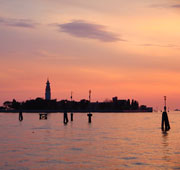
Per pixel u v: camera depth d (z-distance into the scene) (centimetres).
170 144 7988
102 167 5331
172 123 19175
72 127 13812
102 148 7244
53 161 5766
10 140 8662
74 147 7362
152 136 9975
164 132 11544
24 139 8900
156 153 6606
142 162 5719
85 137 9494
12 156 6197
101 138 9238
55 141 8462
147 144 7981
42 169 5194
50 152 6669
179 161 5806
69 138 9181
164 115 12362
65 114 16725
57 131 11575
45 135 10044
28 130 12031
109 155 6356
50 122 18212
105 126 14812
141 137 9631
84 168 5256
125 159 5966
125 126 15038
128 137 9588
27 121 19512
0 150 6888
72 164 5531
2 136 9706
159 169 5225
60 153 6550
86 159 5950
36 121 19512
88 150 6950
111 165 5475
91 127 13912
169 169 5228
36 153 6531
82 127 13888
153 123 18412
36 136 9725
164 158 6069
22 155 6300
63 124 16138
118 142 8325
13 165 5441
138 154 6481
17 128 13088
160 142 8394
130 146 7594
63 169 5194
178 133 11119
